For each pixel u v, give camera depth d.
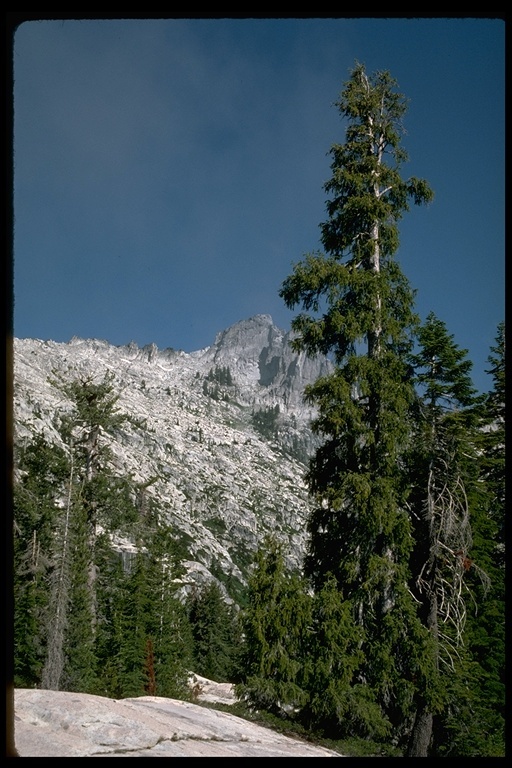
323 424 15.47
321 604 13.55
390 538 14.46
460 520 15.98
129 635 34.03
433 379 17.12
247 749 6.81
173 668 34.25
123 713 7.15
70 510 28.09
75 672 29.38
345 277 15.81
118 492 29.42
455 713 14.80
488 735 14.93
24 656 29.36
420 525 16.25
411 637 13.78
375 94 17.77
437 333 17.59
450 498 15.61
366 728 13.23
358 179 16.67
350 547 14.60
